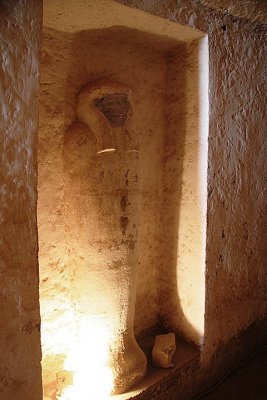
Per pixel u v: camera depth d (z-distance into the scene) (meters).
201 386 1.81
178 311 1.89
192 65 1.71
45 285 1.54
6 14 1.03
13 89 1.05
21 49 1.06
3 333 1.09
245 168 1.86
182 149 1.80
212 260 1.76
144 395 1.54
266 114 1.92
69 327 1.63
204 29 1.60
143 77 1.77
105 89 1.43
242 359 2.02
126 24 1.49
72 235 1.46
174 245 1.88
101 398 1.47
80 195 1.42
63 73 1.50
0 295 1.08
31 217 1.11
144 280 1.92
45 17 1.38
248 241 1.94
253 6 1.66
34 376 1.16
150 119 1.82
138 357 1.60
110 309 1.50
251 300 2.02
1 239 1.07
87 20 1.43
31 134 1.09
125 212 1.49
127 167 1.48
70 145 1.43
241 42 1.76
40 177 1.48
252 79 1.83
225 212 1.79
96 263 1.45
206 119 1.67
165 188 1.90
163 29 1.55
